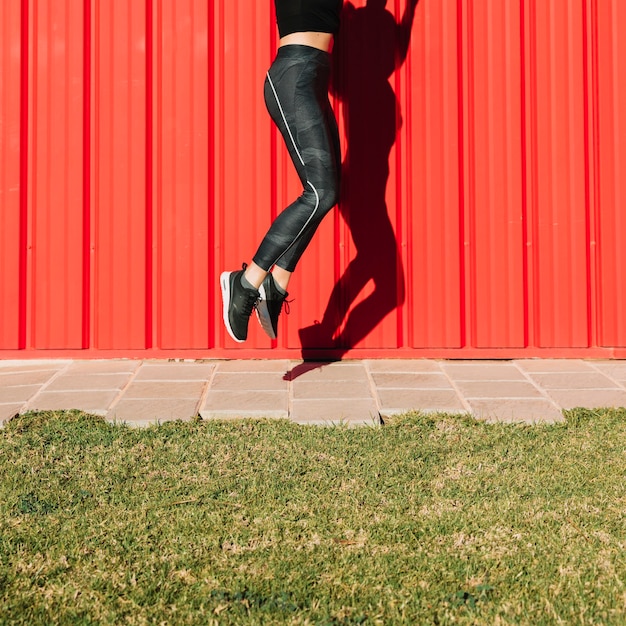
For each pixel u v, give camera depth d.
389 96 3.61
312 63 2.93
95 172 3.60
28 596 1.63
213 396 3.03
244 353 3.63
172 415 2.79
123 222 3.60
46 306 3.61
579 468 2.31
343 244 3.62
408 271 3.64
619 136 3.61
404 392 3.10
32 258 3.61
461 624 1.54
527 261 3.64
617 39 3.60
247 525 1.95
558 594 1.64
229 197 3.61
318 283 3.62
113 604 1.60
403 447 2.49
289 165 3.60
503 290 3.63
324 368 3.49
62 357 3.62
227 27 3.59
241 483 2.20
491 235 3.62
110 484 2.19
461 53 3.61
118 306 3.62
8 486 2.17
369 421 2.75
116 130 3.59
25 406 2.92
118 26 3.58
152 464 2.34
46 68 3.57
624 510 2.02
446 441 2.55
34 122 3.59
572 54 3.61
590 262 3.64
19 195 3.58
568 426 2.70
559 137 3.62
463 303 3.64
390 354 3.64
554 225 3.63
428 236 3.63
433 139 3.62
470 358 3.64
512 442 2.54
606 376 3.34
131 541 1.86
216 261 3.63
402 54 3.62
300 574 1.71
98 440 2.54
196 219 3.61
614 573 1.72
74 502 2.08
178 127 3.60
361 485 2.19
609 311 3.63
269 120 3.59
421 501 2.08
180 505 2.06
